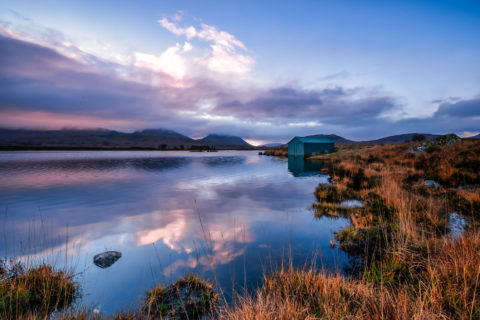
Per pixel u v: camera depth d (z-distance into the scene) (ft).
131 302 13.07
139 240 22.40
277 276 14.11
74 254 19.44
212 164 120.37
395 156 85.30
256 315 8.55
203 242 21.66
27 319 10.61
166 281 15.10
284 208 34.24
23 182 61.26
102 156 198.08
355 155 108.68
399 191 34.78
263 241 21.68
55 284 14.15
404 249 14.47
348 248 19.17
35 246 21.03
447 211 26.37
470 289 8.95
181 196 43.98
